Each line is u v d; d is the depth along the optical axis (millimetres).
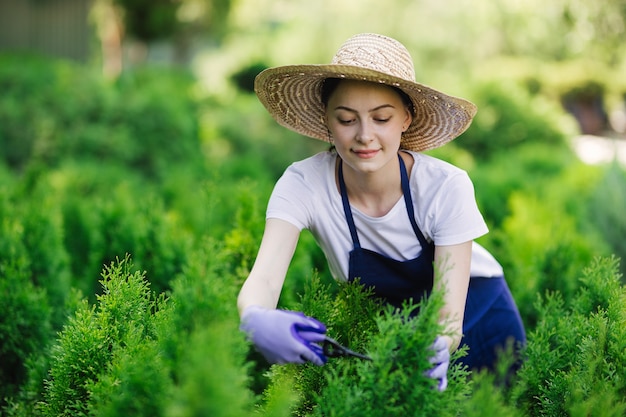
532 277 3695
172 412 1462
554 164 8492
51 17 13922
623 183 5402
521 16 12430
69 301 2977
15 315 3002
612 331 2117
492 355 2705
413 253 2365
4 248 3582
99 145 8859
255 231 3412
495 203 6242
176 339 1701
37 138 8938
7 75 9422
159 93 9680
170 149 9195
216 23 17703
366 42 2219
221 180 6836
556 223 4383
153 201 4145
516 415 1838
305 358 1729
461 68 16875
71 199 4738
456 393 1842
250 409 1841
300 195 2301
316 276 2273
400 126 2154
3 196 4590
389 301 2523
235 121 10406
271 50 17875
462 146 10719
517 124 10797
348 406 1704
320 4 16672
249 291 2021
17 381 3035
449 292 2102
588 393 1979
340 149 2150
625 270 5230
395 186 2303
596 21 10859
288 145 10125
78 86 9344
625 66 17562
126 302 2117
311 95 2391
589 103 17562
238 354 1633
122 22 16812
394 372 1724
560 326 2297
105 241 3938
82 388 2049
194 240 4602
